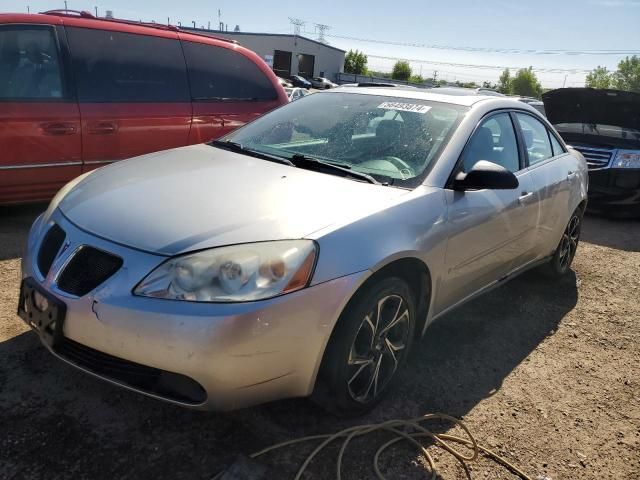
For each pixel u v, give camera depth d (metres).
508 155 3.68
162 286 2.11
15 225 4.81
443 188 2.94
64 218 2.54
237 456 2.33
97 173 3.07
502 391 3.07
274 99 6.20
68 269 2.31
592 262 5.59
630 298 4.67
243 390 2.16
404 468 2.38
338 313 2.32
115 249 2.23
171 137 5.36
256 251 2.18
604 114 7.76
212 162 3.11
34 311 2.36
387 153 3.12
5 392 2.58
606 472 2.52
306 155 3.22
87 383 2.71
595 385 3.24
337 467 2.31
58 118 4.66
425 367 3.22
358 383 2.64
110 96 4.98
